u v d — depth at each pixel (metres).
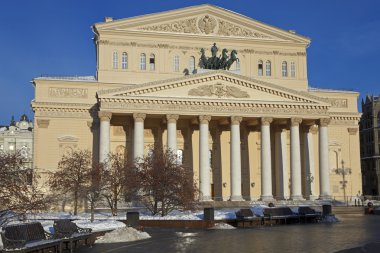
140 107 80.31
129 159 74.31
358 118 98.94
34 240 29.56
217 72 83.69
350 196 95.75
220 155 91.38
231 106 83.69
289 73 98.06
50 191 72.75
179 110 81.69
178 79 82.00
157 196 59.44
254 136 93.44
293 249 30.31
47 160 84.69
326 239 35.78
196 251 29.94
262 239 36.31
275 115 85.25
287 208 54.19
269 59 97.50
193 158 89.69
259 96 85.12
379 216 63.03
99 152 80.50
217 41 95.12
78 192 66.44
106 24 90.56
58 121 86.06
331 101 98.12
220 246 32.28
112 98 79.12
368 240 34.88
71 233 32.31
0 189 33.03
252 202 81.00
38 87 86.00
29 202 34.06
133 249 31.28
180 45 93.56
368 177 138.62
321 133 87.25
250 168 92.44
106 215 63.31
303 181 91.75
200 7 94.69
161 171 60.56
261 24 97.12
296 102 85.88
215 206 77.75
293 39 98.50
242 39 96.19
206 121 82.50
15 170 34.88
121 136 86.94
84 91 87.81
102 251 30.48
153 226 50.03
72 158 72.06
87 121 87.00
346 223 51.62
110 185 63.50
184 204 59.72
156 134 88.81
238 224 49.91
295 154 85.44
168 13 93.38
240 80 84.38
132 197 67.56
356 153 98.06
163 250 30.61
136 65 91.38
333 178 96.69
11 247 26.20
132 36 91.88
